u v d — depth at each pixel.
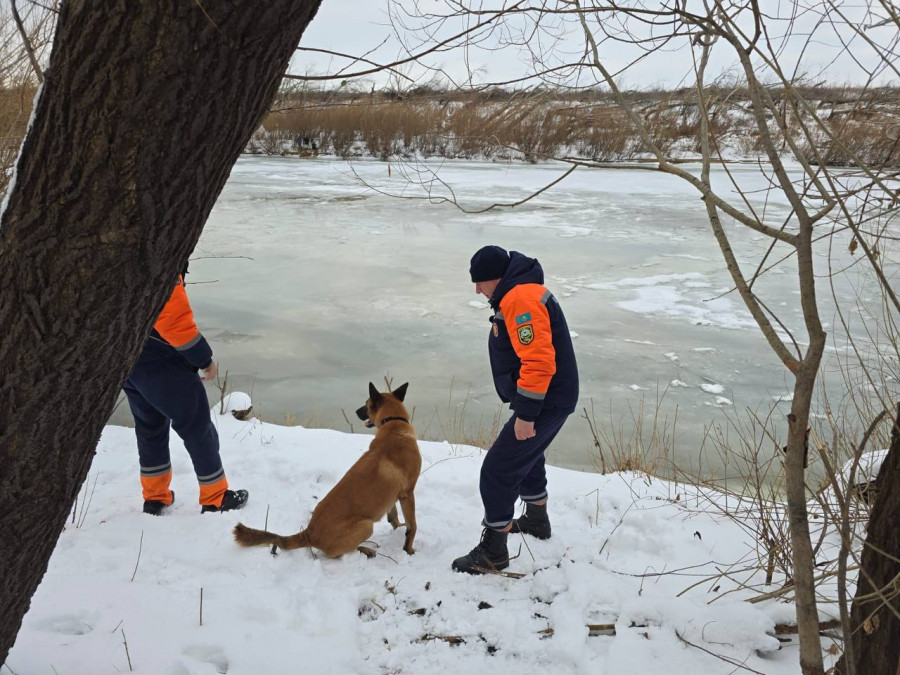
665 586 2.90
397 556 3.20
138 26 1.13
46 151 1.29
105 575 2.87
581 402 6.45
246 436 4.68
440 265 11.29
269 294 9.78
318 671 2.39
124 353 1.60
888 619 1.73
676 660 2.44
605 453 5.47
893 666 1.74
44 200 1.32
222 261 11.51
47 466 1.67
